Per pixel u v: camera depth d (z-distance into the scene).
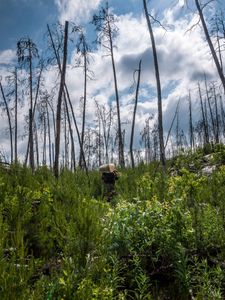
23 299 4.00
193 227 6.20
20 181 9.23
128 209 6.25
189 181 7.28
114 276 4.73
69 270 4.44
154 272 5.41
